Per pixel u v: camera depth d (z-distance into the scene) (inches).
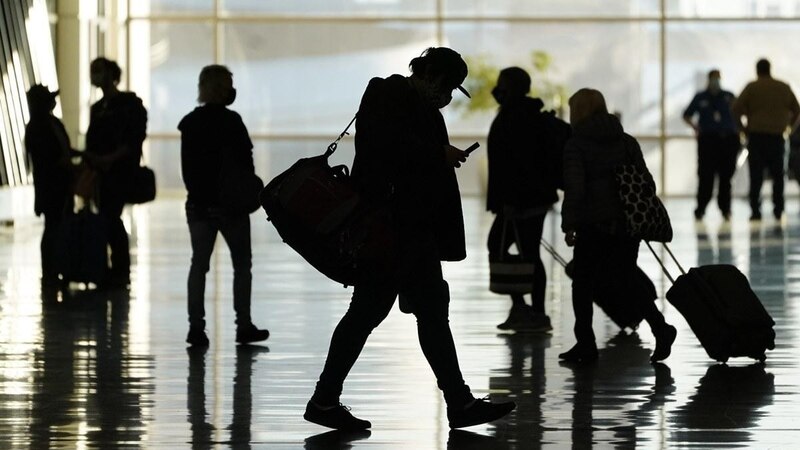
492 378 799.7
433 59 642.8
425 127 638.5
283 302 1155.3
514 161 956.6
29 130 1250.0
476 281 1305.4
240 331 925.2
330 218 620.1
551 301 1162.0
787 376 801.6
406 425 673.0
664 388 765.9
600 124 820.0
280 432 657.0
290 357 870.4
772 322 836.6
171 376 803.4
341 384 659.4
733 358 865.5
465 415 657.6
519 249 970.7
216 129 892.0
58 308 1104.8
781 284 1261.1
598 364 845.2
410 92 638.5
